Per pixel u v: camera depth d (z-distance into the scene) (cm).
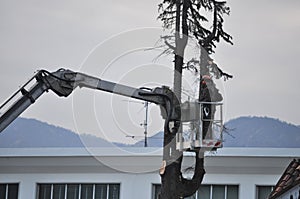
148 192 4438
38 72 2512
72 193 4559
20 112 2486
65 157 4547
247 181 4391
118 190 4491
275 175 4366
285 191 2728
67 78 2523
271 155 4350
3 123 2466
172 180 2820
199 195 4425
